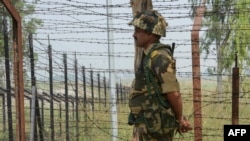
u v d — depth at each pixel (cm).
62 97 2236
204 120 1995
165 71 722
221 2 1967
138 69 768
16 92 1109
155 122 740
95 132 1922
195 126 1062
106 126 1978
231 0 2166
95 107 2347
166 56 731
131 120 785
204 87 2238
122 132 1966
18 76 1102
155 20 749
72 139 1900
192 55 1046
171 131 752
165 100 739
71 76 2136
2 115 2058
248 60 2925
